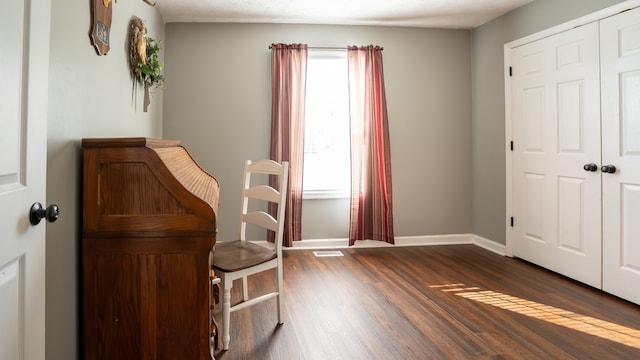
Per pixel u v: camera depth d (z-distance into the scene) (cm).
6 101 99
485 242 437
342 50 432
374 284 319
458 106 453
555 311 263
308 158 441
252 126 424
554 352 210
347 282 324
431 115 451
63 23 161
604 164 295
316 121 442
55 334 151
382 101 430
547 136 349
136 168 163
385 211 430
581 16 310
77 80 175
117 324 163
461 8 386
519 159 385
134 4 279
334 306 274
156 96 378
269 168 258
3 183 99
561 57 332
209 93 419
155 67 309
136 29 271
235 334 231
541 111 355
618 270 285
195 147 418
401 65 445
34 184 114
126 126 261
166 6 372
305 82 418
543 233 356
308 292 301
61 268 156
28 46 110
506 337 227
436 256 404
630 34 273
